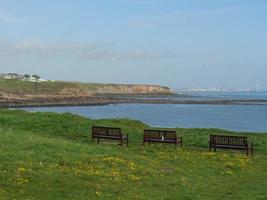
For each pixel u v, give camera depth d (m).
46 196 14.85
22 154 21.14
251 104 198.62
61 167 19.77
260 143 33.59
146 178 19.72
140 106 184.88
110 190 16.77
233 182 20.70
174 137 30.22
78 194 15.60
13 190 15.14
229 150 30.52
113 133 30.66
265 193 18.22
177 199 16.28
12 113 43.12
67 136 33.44
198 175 21.81
